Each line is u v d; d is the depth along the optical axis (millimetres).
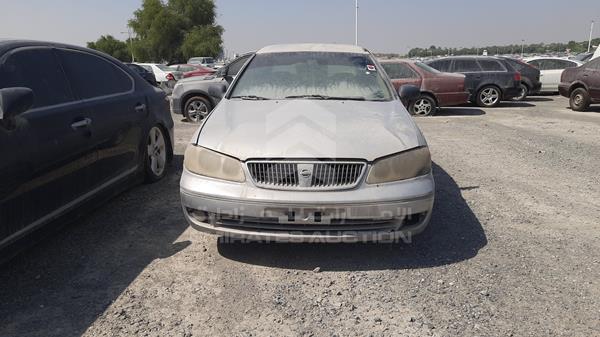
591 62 12328
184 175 3373
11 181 2814
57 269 3279
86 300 2893
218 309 2807
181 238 3803
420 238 3787
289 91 4301
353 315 2738
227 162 3160
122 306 2828
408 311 2771
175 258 3455
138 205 4547
